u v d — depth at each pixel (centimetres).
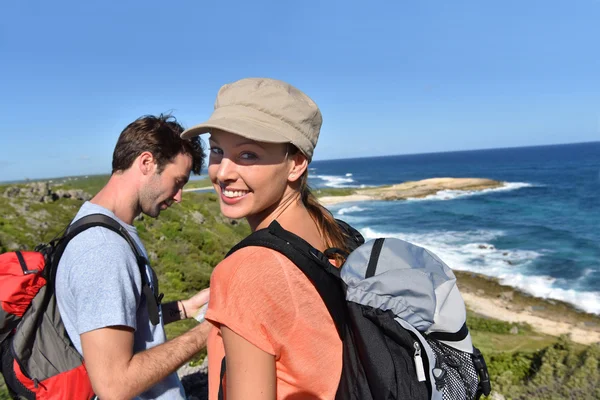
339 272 135
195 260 2262
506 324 1794
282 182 135
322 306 122
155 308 201
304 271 119
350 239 169
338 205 6294
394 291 127
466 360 138
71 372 183
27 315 180
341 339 128
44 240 2138
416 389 120
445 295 134
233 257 120
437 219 4719
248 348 111
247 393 111
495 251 3127
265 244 119
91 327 170
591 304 2012
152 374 183
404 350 124
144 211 222
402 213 5284
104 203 205
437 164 19575
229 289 115
